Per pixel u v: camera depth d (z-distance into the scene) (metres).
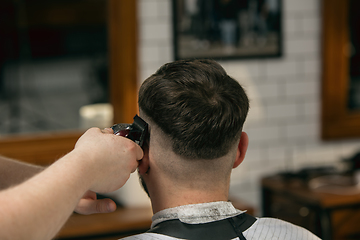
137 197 2.57
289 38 3.23
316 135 3.36
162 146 0.77
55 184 0.56
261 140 3.25
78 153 0.63
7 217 0.50
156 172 0.79
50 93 5.77
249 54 3.14
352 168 2.94
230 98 0.77
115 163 0.67
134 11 2.91
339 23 3.28
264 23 3.14
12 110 5.14
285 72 3.25
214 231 0.77
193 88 0.75
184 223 0.77
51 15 4.79
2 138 2.84
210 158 0.77
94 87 5.56
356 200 2.43
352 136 3.43
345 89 3.38
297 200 2.60
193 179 0.78
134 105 3.01
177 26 2.99
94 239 2.24
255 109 3.21
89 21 4.68
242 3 3.08
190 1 2.99
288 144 3.31
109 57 3.04
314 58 3.30
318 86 3.33
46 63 5.86
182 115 0.74
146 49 2.97
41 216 0.53
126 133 0.76
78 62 5.82
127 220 2.31
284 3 3.18
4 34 5.38
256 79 3.19
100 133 0.70
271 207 2.87
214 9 3.04
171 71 0.77
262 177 2.98
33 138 2.88
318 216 2.43
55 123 4.84
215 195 0.79
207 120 0.74
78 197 0.59
